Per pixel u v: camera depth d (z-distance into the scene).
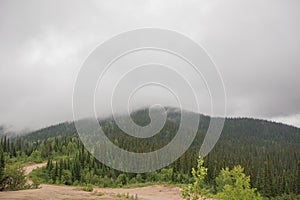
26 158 68.06
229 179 13.81
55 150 70.62
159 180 45.22
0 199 13.37
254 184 49.88
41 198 14.59
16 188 21.12
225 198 13.05
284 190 50.25
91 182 46.03
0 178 20.47
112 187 44.16
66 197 16.02
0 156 31.36
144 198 28.31
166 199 29.73
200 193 7.73
